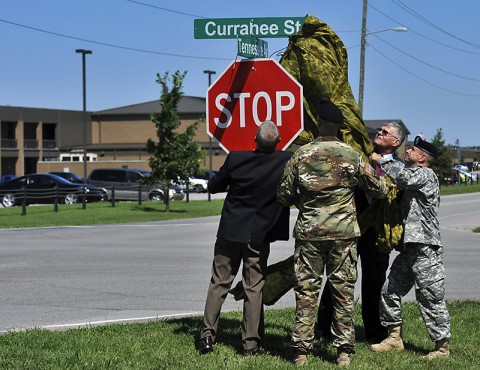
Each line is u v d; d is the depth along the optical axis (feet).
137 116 319.68
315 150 23.22
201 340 25.52
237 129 27.12
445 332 25.16
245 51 26.71
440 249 25.17
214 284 25.58
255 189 24.88
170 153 121.08
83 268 51.72
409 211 24.91
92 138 325.62
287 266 26.23
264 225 24.76
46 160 295.28
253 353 25.23
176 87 121.80
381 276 27.55
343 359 23.85
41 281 45.57
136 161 267.39
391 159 25.00
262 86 26.84
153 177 121.80
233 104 27.12
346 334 23.67
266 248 25.13
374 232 26.99
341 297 23.61
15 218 103.30
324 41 28.45
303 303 23.71
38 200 150.00
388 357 25.08
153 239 74.28
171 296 39.88
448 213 118.42
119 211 118.32
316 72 27.99
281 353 25.77
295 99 26.61
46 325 32.14
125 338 27.84
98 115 323.98
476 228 85.46
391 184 25.16
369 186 23.53
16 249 64.85
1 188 150.71
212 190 25.72
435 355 25.29
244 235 24.70
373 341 27.73
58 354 25.35
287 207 24.95
